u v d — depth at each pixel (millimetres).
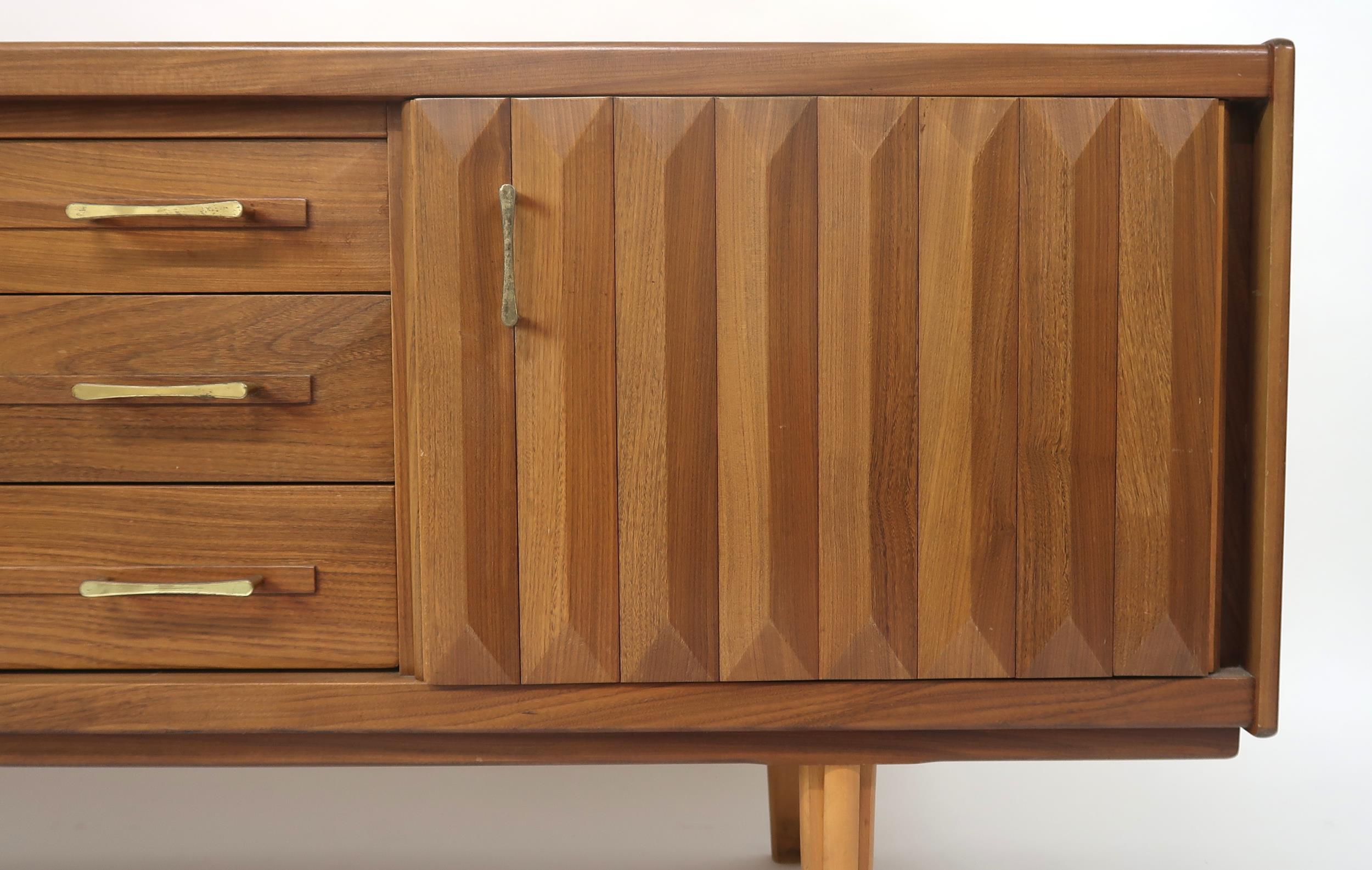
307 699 935
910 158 895
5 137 913
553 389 907
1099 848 1335
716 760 961
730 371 906
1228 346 938
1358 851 1320
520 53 887
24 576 933
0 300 922
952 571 921
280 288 925
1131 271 905
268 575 941
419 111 890
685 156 891
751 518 916
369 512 942
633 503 915
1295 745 1548
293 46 891
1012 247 900
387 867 1288
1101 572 923
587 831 1388
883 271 901
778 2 1550
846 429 911
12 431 931
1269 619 925
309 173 918
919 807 1446
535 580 920
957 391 909
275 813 1433
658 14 1545
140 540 940
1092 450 915
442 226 896
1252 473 935
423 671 939
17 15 1506
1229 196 929
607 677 928
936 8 1556
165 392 907
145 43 893
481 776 1537
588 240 896
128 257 922
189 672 953
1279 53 891
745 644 924
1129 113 896
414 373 911
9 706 928
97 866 1285
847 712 935
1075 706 934
